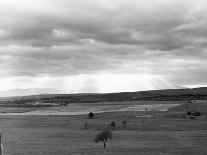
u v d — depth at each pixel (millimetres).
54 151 73625
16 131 117812
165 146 79688
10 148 78625
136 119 155125
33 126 138125
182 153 70125
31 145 83688
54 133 110625
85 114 197750
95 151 73312
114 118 164000
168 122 138375
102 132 82562
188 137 95625
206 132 106750
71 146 81438
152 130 115875
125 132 110062
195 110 197250
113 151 73250
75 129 124875
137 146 79875
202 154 69062
